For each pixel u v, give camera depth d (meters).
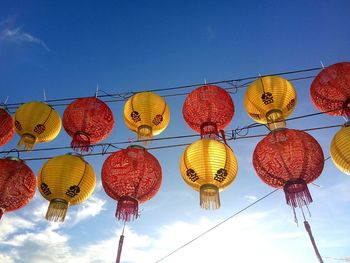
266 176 7.19
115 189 7.44
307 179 7.00
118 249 7.33
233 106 8.75
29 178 8.34
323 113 8.48
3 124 9.38
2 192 7.91
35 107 9.37
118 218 7.21
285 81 8.82
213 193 7.38
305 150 6.97
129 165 7.50
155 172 7.63
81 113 8.63
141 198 7.53
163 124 9.23
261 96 8.59
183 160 7.83
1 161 8.34
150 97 9.23
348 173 7.69
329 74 8.21
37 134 9.25
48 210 7.88
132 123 9.14
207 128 8.32
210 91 8.58
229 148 7.88
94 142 8.92
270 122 8.41
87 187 8.35
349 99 8.00
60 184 8.05
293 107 8.70
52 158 8.53
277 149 7.04
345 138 7.60
